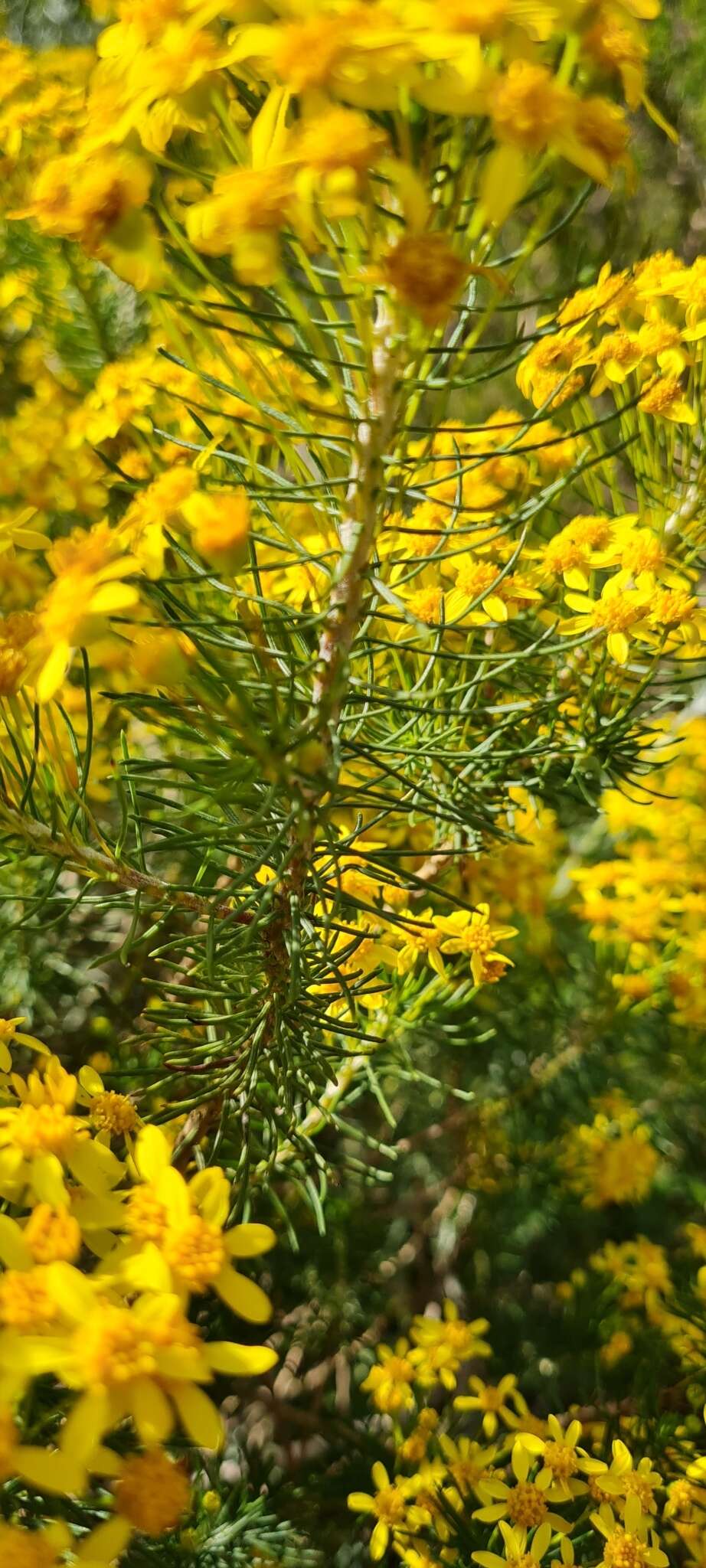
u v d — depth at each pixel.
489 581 0.35
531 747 0.35
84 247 0.26
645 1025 0.49
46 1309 0.26
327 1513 0.43
